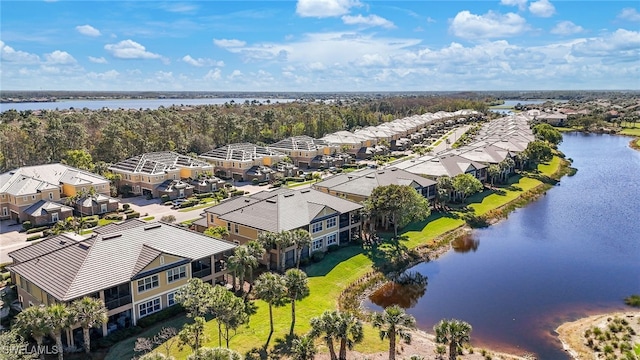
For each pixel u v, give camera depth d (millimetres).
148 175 95688
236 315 36844
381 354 39281
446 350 40188
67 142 116938
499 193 98688
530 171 119812
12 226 76312
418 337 43031
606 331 43344
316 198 68000
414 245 67625
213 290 39250
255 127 156250
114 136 119188
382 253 63594
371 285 55562
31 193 78875
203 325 36906
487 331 44469
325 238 63188
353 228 69375
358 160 143625
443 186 84562
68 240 47938
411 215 67938
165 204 90375
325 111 192000
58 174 89500
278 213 60125
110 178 97750
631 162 139125
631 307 49375
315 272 56438
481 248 68938
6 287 49312
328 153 138500
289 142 138750
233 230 61812
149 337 40250
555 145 156875
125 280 41125
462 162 101625
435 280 57375
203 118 152375
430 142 174625
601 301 50906
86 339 36906
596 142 184000
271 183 109562
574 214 86562
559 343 42094
